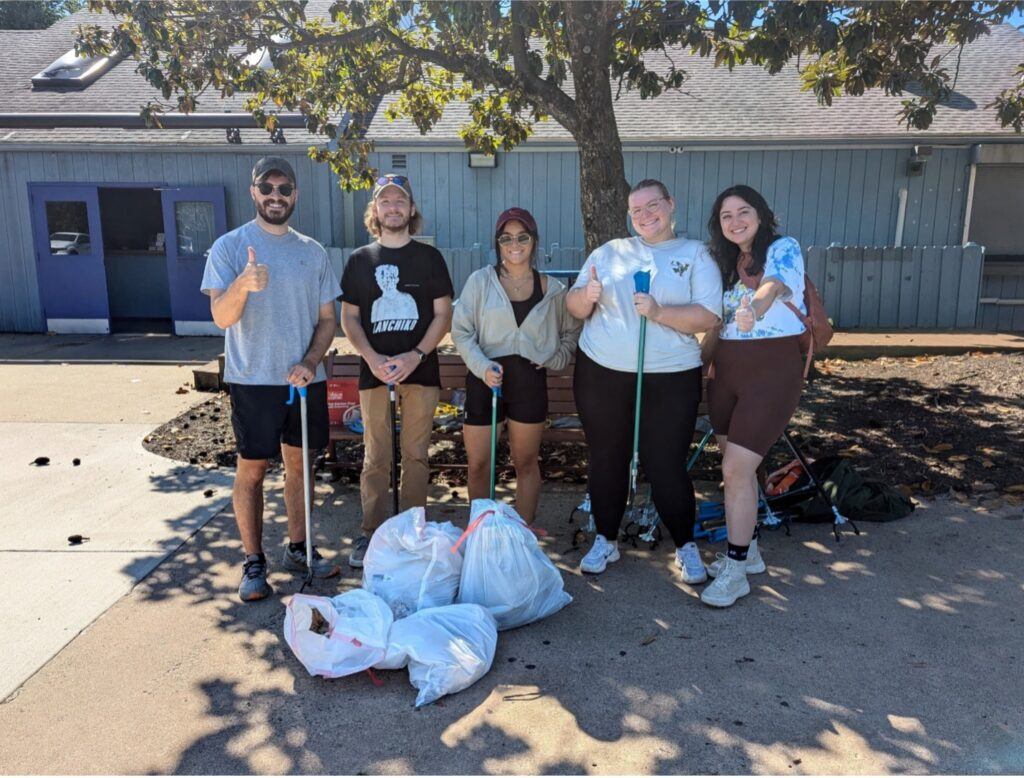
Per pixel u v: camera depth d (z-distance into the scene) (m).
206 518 4.54
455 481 5.16
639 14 6.04
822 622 3.32
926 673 2.93
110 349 10.30
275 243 3.53
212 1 6.06
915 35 6.27
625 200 6.32
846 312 10.35
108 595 3.61
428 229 11.78
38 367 9.03
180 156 11.26
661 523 4.43
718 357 3.59
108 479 5.19
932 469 5.04
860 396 6.79
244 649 3.17
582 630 3.29
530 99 6.47
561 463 5.44
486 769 2.46
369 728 2.67
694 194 11.41
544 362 3.90
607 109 6.12
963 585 3.62
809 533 4.23
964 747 2.53
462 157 11.52
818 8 4.81
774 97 12.23
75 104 11.88
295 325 3.54
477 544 3.27
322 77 7.20
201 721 2.71
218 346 10.55
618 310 3.60
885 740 2.56
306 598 2.98
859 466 5.15
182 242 11.43
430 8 5.90
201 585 3.72
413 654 2.87
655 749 2.54
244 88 6.46
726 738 2.59
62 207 11.44
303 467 3.65
